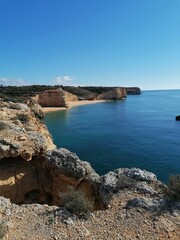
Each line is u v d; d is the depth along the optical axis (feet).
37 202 57.98
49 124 222.28
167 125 212.64
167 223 31.12
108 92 598.34
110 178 43.62
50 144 98.48
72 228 30.76
